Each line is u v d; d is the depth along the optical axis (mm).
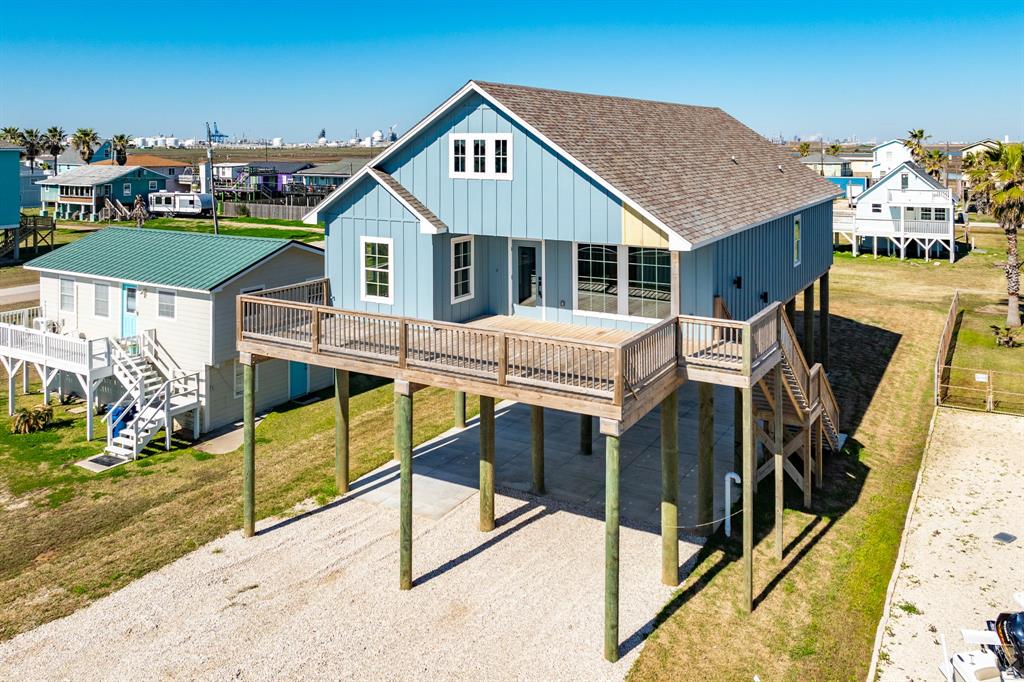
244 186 92062
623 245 16172
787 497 18109
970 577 14414
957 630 12797
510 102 16375
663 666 11992
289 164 100750
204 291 22391
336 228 18562
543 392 12812
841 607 13578
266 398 24953
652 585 14266
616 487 12000
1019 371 28141
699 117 26609
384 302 18016
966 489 18359
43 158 118312
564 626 13047
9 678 11773
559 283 17859
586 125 17922
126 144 99688
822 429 18562
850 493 18266
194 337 23125
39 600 13961
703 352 14258
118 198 82188
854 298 42250
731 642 12578
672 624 13070
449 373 13914
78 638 12789
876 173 85938
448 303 17781
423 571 14844
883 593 14047
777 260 20906
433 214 17562
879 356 30484
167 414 21516
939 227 53188
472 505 17641
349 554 15492
